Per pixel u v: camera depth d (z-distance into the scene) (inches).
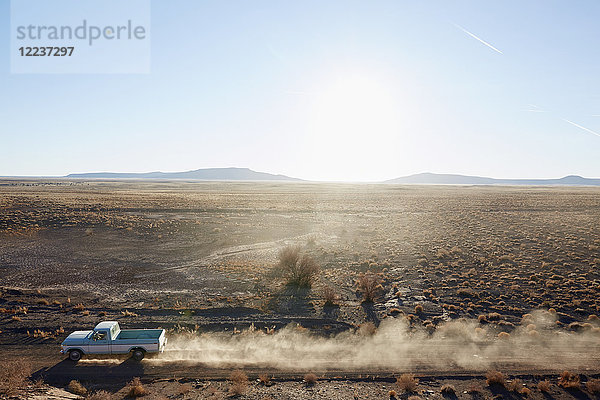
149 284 1256.2
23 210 2792.8
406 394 612.1
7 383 599.2
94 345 721.0
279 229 2401.6
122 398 592.7
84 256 1638.8
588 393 622.5
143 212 2960.1
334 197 5167.3
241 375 656.4
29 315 971.9
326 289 1110.4
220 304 1061.1
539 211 3398.1
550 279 1285.7
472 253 1702.8
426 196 5516.7
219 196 4854.8
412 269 1455.5
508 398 603.8
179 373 684.1
